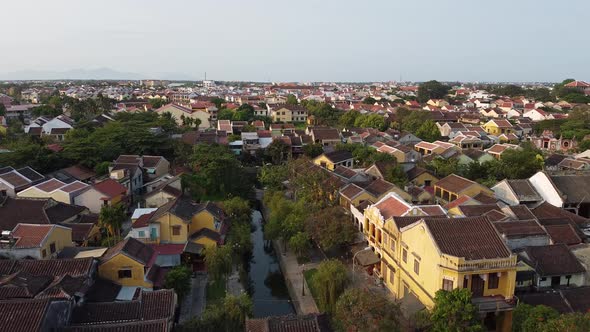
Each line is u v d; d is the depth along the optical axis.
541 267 37.69
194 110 148.12
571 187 63.66
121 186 65.44
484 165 80.75
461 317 29.14
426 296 34.81
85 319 31.72
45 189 60.47
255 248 59.78
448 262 32.09
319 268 40.69
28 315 27.69
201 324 33.91
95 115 137.75
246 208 62.06
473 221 35.69
